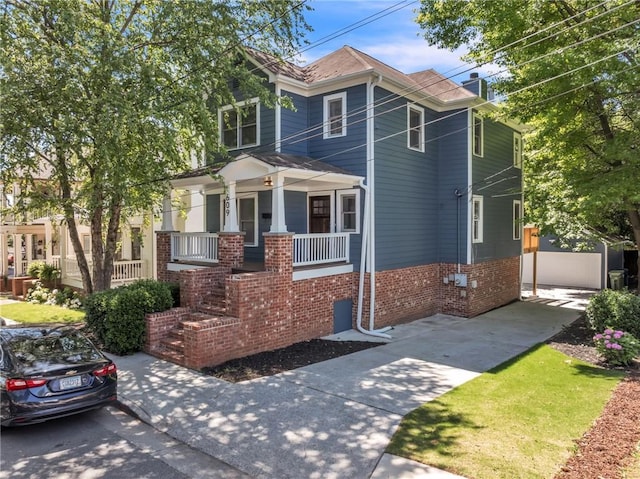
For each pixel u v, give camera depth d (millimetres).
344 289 12477
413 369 8773
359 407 6727
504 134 17984
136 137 10391
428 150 15141
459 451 5250
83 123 9539
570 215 14078
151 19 11422
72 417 6695
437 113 15641
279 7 10977
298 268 11180
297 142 13531
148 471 5062
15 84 8766
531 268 24797
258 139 13625
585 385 7746
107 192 10641
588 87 10953
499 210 17578
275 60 13695
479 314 15656
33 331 6875
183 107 10117
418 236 14625
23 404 5664
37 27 9742
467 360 9484
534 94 12180
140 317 9797
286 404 6875
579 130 12414
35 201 11469
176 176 13266
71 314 15102
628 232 18562
